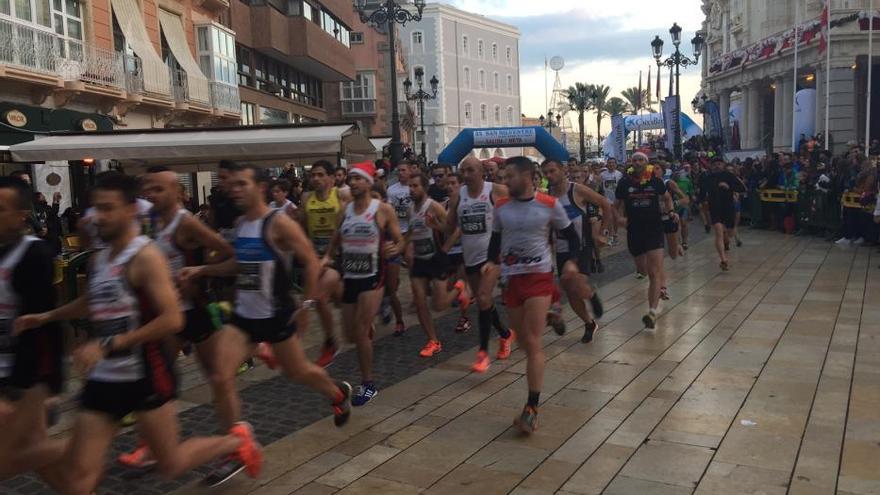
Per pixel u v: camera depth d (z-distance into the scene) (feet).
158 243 14.33
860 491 11.82
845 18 90.27
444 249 21.43
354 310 17.57
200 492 12.68
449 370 20.26
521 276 15.47
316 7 98.68
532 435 14.93
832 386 17.34
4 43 44.47
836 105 91.61
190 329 14.24
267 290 13.30
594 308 21.97
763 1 121.70
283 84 97.25
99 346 9.73
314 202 26.35
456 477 13.04
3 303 10.05
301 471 13.51
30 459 10.24
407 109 166.61
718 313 26.35
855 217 44.86
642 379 18.57
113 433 10.22
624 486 12.39
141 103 59.11
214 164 42.80
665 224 29.09
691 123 122.31
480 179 20.58
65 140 35.06
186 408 17.52
